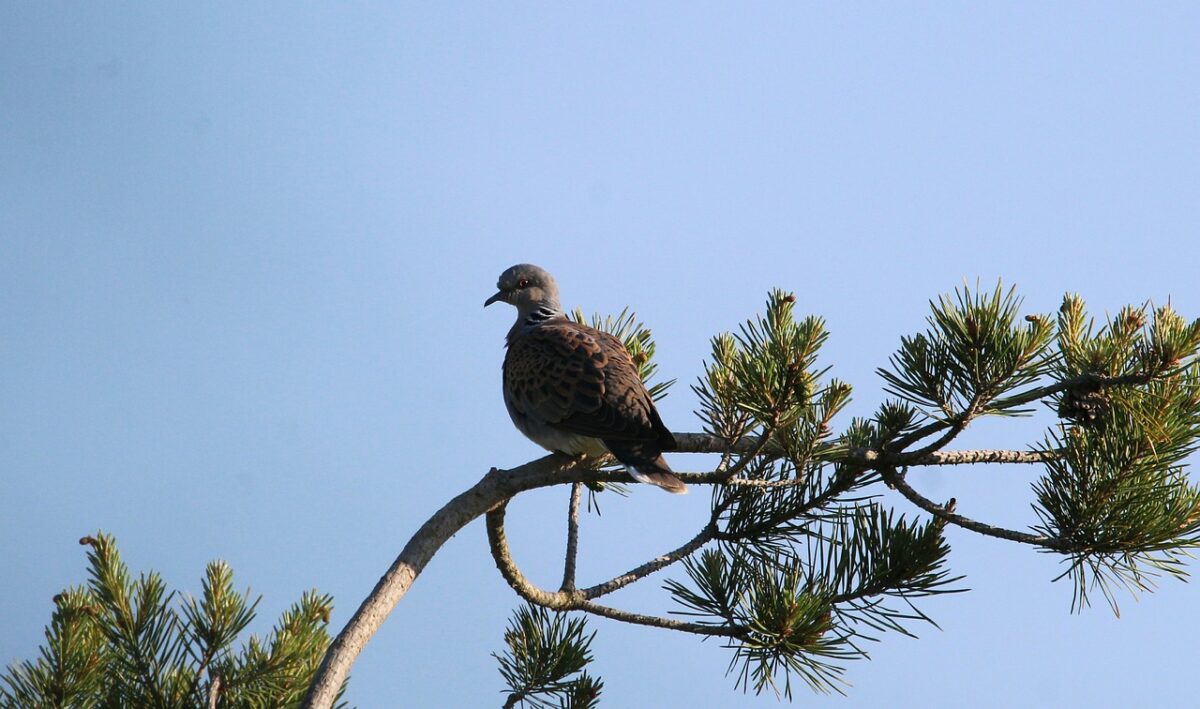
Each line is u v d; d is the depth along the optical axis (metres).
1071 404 8.90
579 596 8.77
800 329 8.17
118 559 8.11
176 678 7.83
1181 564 8.52
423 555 8.04
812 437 8.30
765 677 8.06
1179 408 8.64
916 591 8.10
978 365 8.55
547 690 8.86
